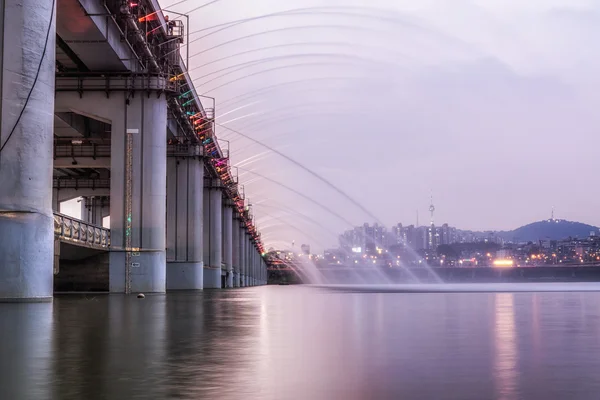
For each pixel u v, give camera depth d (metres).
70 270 55.28
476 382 7.86
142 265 55.41
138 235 55.59
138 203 55.66
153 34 59.78
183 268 84.75
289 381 7.99
